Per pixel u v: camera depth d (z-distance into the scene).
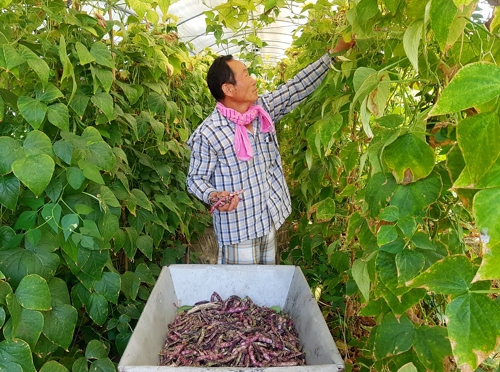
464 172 0.55
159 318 1.53
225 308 1.70
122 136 2.40
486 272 0.54
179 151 2.91
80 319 1.92
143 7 1.15
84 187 1.42
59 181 1.30
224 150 1.98
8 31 1.39
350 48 1.59
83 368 1.41
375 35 1.20
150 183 2.61
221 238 2.15
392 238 0.81
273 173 2.21
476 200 0.55
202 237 3.89
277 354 1.41
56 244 1.30
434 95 1.00
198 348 1.47
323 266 2.38
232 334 1.52
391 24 1.14
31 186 1.10
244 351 1.42
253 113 1.96
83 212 1.29
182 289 1.79
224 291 1.79
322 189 2.03
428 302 1.27
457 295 0.67
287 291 1.77
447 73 0.83
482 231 0.54
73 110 1.53
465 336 0.63
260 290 1.78
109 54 1.60
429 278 0.70
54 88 1.29
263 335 1.50
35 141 1.18
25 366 1.07
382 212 0.84
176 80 3.06
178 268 1.78
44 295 1.13
